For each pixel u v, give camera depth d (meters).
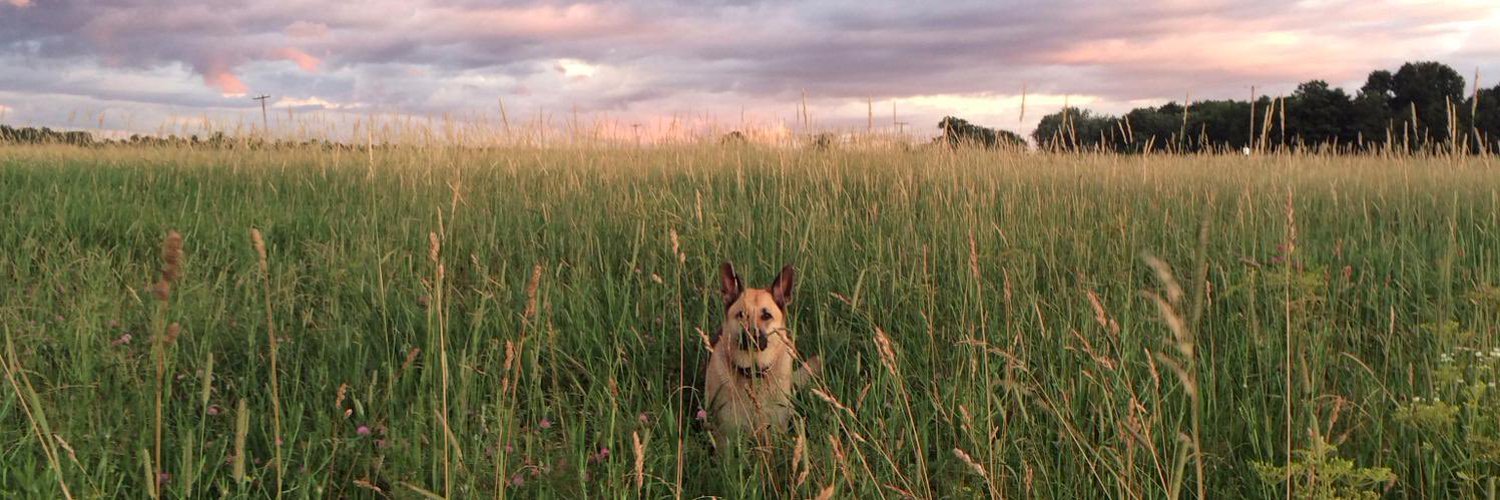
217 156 12.76
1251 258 5.98
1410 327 4.66
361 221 7.91
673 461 3.69
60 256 6.82
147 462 2.40
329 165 11.26
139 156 13.08
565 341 5.00
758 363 4.09
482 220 7.53
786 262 6.30
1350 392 3.95
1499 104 31.42
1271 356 4.18
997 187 7.93
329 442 3.63
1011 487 3.36
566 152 10.77
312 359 4.70
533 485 3.42
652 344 5.16
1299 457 3.28
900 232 6.64
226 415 3.91
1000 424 3.75
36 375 4.20
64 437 3.41
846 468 3.02
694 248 6.69
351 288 5.92
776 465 3.66
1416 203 7.77
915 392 4.32
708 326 5.43
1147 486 3.10
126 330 4.96
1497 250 6.06
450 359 4.45
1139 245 6.35
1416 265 5.63
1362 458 3.44
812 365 4.56
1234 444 3.67
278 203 9.22
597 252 6.80
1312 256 6.10
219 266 6.89
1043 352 4.39
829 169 8.96
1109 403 3.62
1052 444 3.67
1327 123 34.09
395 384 4.22
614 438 3.90
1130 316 4.70
